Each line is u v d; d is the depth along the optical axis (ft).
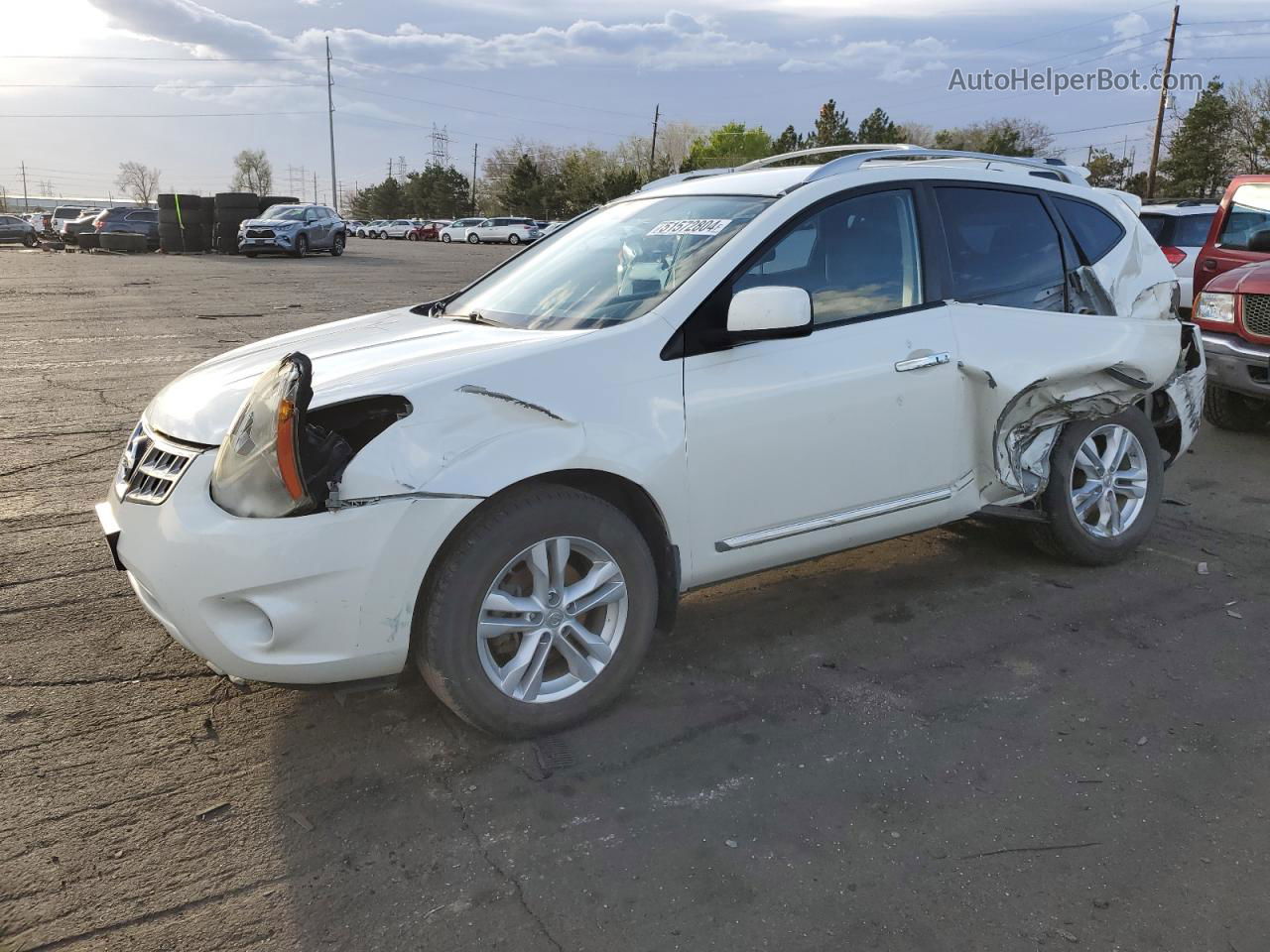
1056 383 13.23
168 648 12.03
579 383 9.78
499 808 8.98
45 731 10.19
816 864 8.21
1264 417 24.47
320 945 7.35
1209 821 8.76
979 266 13.05
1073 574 14.61
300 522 8.59
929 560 15.21
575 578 10.28
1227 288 22.57
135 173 416.05
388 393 9.04
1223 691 11.12
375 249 136.05
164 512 8.99
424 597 9.30
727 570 11.14
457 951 7.29
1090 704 10.85
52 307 49.42
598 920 7.58
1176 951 7.22
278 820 8.80
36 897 7.79
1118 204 15.08
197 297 56.08
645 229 12.66
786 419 11.02
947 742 10.10
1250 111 177.06
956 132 222.89
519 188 256.73
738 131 284.41
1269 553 15.51
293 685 9.07
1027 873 8.09
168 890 7.91
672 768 9.62
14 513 16.87
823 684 11.30
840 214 11.89
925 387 12.14
